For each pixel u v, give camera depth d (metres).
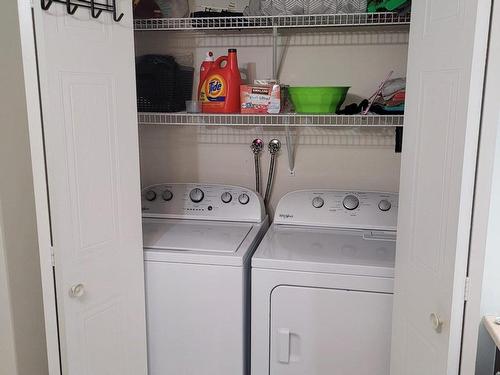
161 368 2.12
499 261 1.67
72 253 1.63
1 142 1.85
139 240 1.94
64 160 1.56
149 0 2.32
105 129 1.71
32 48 1.44
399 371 1.69
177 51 2.58
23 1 1.41
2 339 1.98
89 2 1.59
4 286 1.92
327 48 2.44
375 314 1.89
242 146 2.63
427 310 1.44
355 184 2.56
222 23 2.29
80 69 1.58
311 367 1.99
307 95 2.14
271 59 2.50
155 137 2.70
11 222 1.92
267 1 2.19
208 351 2.06
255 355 2.02
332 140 2.54
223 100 2.26
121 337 1.91
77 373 1.71
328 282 1.91
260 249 2.06
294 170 2.61
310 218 2.38
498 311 1.70
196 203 2.50
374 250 2.06
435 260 1.38
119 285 1.86
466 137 1.19
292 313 1.96
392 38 2.38
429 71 1.40
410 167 1.55
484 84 1.17
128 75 1.80
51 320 1.63
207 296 2.01
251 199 2.46
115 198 1.79
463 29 1.20
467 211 1.23
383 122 2.17
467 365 1.31
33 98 1.47
